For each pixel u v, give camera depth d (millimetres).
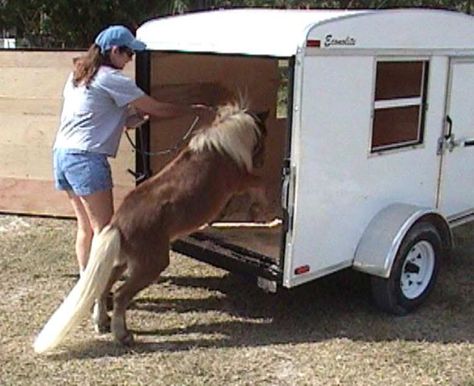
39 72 5852
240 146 3867
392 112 4160
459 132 4746
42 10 8609
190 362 3596
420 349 3805
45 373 3463
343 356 3703
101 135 3803
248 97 5414
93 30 8711
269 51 3643
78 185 3816
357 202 4062
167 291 4578
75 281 4707
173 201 3723
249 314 4234
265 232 4746
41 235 5688
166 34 4230
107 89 3736
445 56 4457
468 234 5918
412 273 4301
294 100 3584
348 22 3721
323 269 3971
